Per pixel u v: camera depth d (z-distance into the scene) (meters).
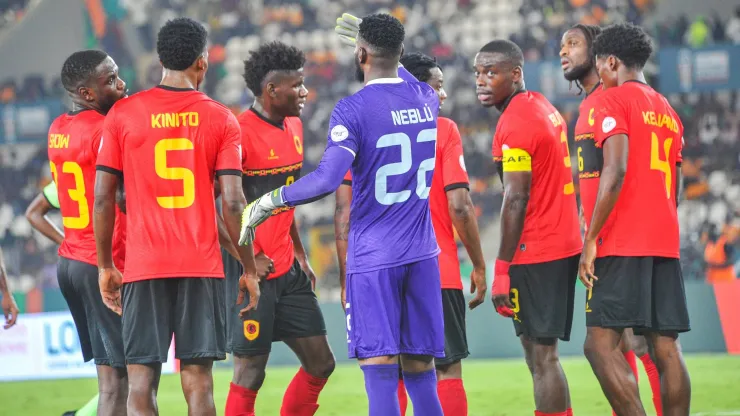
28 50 91.75
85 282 18.80
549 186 19.38
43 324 39.97
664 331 18.75
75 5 91.88
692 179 70.69
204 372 16.95
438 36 86.56
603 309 18.17
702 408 27.41
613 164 17.73
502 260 19.23
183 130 16.69
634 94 18.25
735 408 27.25
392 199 16.03
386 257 15.98
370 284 16.02
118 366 18.61
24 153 82.56
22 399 34.28
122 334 17.69
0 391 36.53
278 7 91.44
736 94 75.44
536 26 84.88
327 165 15.47
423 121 16.23
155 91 16.83
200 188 16.81
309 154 79.19
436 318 16.45
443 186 19.36
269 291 19.81
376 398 15.95
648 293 18.11
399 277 16.16
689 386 18.64
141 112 16.64
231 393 20.16
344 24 18.67
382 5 90.56
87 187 18.83
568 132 72.12
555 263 19.42
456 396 19.30
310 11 90.88
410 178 16.12
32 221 22.20
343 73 84.38
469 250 19.44
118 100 17.84
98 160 16.81
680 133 19.25
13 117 78.94
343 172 15.52
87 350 19.83
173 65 16.91
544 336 19.39
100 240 16.91
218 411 29.17
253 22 91.12
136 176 16.66
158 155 16.61
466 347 19.53
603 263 18.28
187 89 16.94
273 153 19.77
